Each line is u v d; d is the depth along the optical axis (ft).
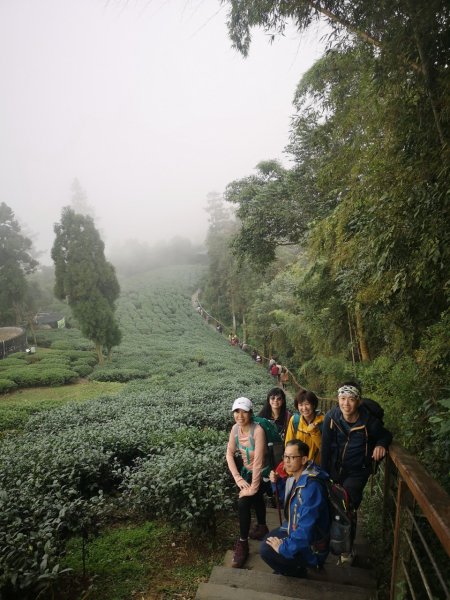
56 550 11.02
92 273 94.12
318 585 10.56
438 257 12.09
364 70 14.39
